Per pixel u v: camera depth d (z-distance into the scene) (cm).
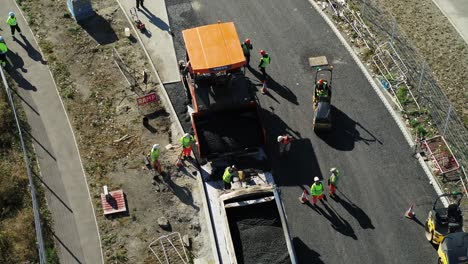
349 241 2727
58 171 2983
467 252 2483
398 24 3706
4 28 3672
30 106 3259
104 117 3228
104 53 3553
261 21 3728
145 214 2834
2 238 2708
